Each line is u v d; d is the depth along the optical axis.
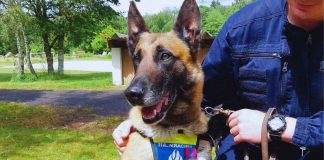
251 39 1.04
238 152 1.08
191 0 1.26
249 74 1.04
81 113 4.86
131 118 1.21
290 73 0.98
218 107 1.17
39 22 10.68
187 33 1.26
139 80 1.15
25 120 4.39
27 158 2.80
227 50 1.10
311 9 0.90
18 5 9.99
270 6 1.03
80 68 14.69
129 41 1.32
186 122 1.15
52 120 4.39
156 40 1.23
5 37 10.23
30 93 7.33
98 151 2.95
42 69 13.62
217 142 1.16
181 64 1.20
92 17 11.26
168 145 1.14
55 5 10.79
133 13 1.31
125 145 1.23
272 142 0.99
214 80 1.16
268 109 0.98
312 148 0.89
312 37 0.96
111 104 5.63
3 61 20.44
